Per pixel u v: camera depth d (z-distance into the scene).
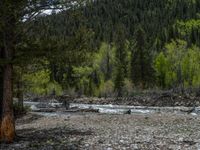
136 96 103.81
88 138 19.59
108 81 127.75
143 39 113.62
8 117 19.28
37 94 117.38
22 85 38.62
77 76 132.50
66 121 32.12
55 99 113.44
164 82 130.50
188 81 133.25
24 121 35.59
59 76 126.62
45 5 19.73
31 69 23.55
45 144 18.27
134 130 23.09
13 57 19.41
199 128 24.11
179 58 141.38
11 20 18.64
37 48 19.66
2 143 18.89
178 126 25.50
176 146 16.78
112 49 148.25
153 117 33.97
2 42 18.95
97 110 52.78
